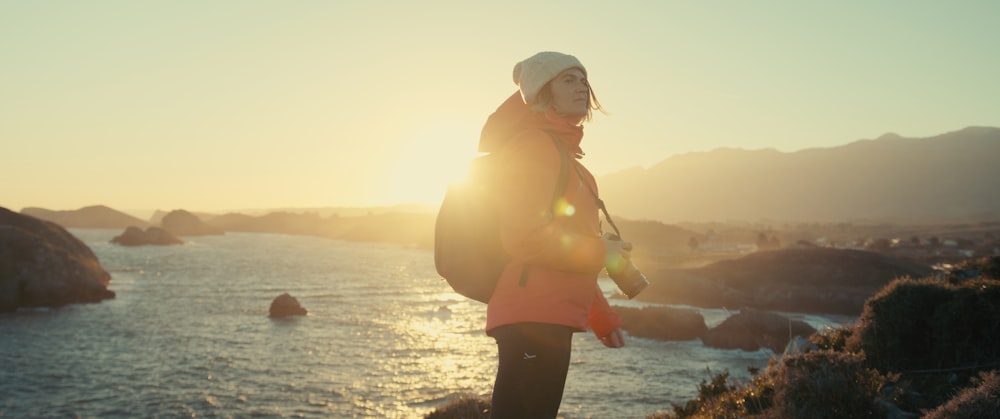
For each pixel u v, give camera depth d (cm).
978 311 833
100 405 2920
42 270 6812
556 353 243
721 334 4603
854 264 9481
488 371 3628
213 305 6706
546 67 257
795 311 7694
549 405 246
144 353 4194
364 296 7588
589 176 270
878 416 700
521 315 241
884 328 886
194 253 17512
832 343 1012
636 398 2958
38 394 3127
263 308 6469
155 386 3278
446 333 4997
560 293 244
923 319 873
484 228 256
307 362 3878
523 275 246
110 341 4653
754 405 825
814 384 713
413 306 6662
